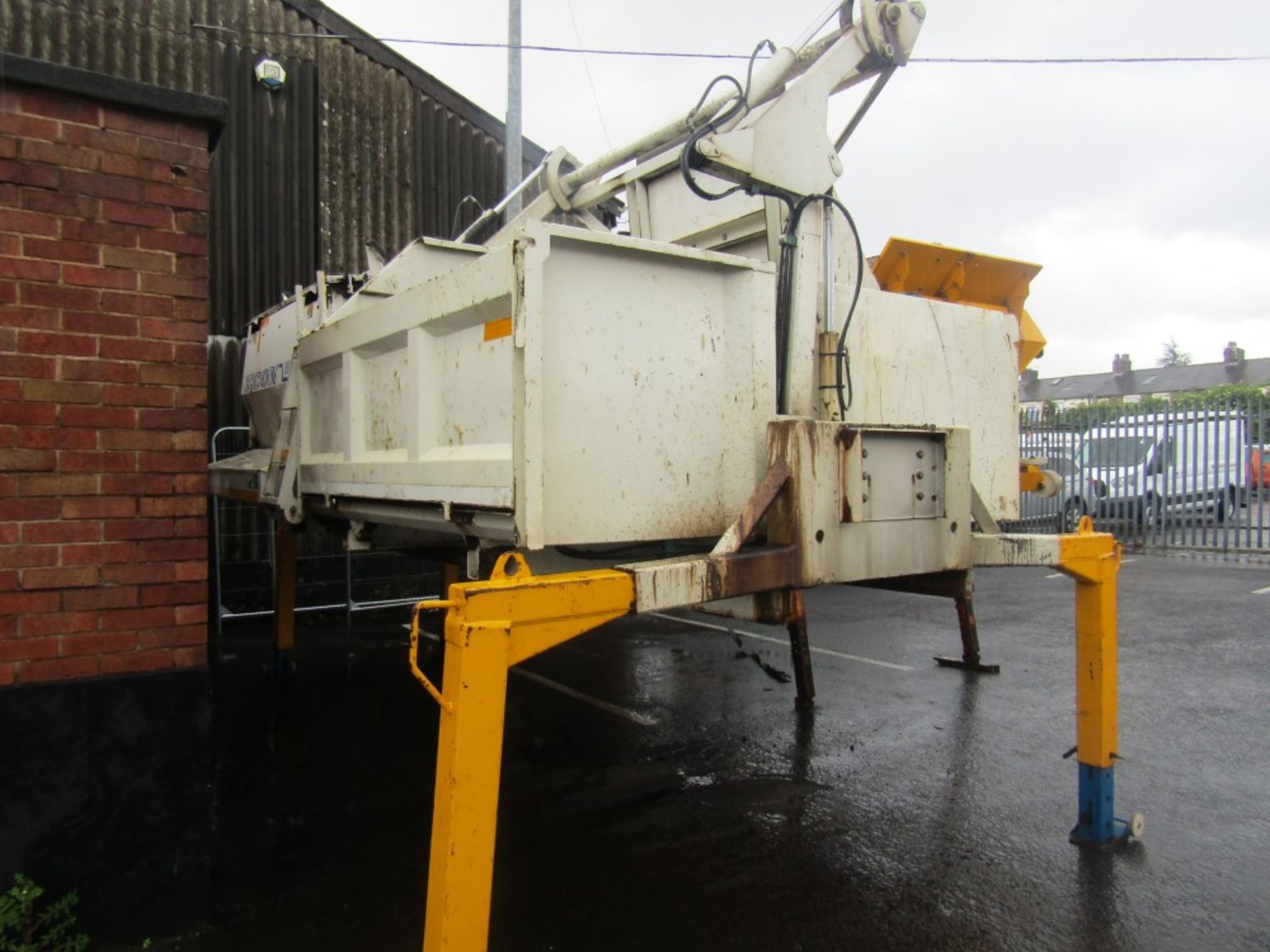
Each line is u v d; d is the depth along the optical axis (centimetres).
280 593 652
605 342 280
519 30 962
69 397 296
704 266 307
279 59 888
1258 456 1308
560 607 220
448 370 311
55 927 289
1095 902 326
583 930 312
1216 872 348
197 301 319
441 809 201
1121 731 517
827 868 356
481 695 200
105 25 802
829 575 294
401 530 450
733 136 353
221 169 855
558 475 270
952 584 370
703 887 343
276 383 608
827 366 363
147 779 305
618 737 521
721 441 313
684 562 254
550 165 577
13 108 289
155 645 309
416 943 304
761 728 535
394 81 966
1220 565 1233
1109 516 1450
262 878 352
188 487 316
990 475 450
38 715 289
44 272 293
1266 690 604
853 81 434
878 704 582
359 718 565
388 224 961
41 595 291
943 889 338
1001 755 482
